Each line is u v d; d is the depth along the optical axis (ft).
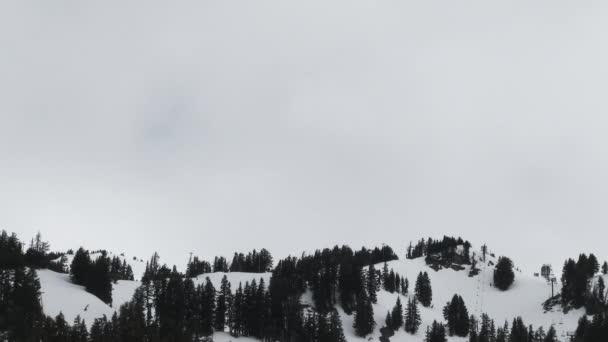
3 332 330.34
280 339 503.20
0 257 407.23
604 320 481.05
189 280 499.92
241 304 500.74
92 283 467.52
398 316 550.36
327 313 546.67
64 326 336.29
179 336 403.34
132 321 379.76
